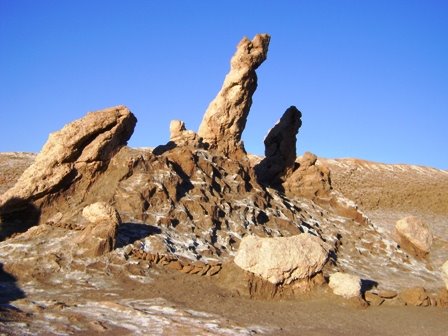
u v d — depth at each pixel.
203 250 22.03
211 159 27.94
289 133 33.03
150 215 22.80
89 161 24.22
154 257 20.14
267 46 29.88
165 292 17.80
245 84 29.58
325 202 32.19
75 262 18.97
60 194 23.91
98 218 20.42
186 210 24.03
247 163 29.92
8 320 12.83
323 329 15.56
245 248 19.44
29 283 17.41
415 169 79.06
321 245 20.23
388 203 58.91
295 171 33.00
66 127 24.20
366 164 78.94
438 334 16.34
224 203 25.69
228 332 13.71
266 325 15.17
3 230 23.09
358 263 26.83
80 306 15.09
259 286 19.14
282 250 19.42
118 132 24.75
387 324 17.12
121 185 23.64
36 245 19.91
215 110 29.75
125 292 17.30
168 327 13.62
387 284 23.84
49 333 12.22
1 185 43.34
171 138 28.95
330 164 77.38
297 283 19.73
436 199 60.84
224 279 19.61
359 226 30.84
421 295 20.56
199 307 16.48
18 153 59.84
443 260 30.50
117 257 19.62
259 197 27.91
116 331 13.01
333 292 19.70
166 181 24.47
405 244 30.73
